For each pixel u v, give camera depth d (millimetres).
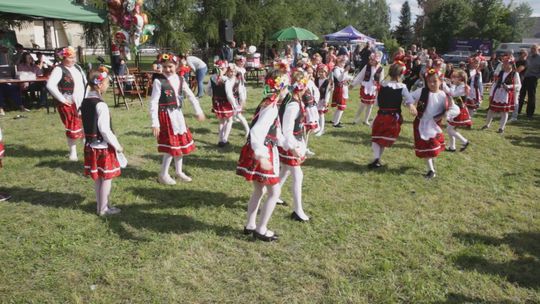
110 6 11883
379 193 5047
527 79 10344
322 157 6449
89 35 19531
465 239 3924
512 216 4445
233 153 6527
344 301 2973
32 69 9852
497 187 5348
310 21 28594
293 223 4160
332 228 4082
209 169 5727
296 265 3410
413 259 3508
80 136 5883
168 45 21359
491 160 6570
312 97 6223
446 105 5305
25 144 6676
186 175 5441
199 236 3822
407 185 5332
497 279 3264
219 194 4852
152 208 4410
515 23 47469
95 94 3904
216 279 3205
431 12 49156
